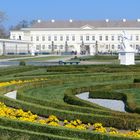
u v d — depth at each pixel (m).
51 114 20.11
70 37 176.25
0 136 15.34
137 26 172.50
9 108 21.39
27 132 14.98
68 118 19.25
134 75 40.28
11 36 183.12
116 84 32.59
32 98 23.94
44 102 22.88
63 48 176.50
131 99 24.86
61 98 27.94
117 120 18.09
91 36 174.75
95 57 96.06
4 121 16.67
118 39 173.12
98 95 28.42
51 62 78.06
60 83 35.69
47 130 15.62
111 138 14.57
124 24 174.38
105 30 173.38
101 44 173.62
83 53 159.25
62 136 14.78
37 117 19.89
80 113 19.09
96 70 45.03
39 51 173.00
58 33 177.00
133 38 172.50
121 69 45.53
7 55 124.62
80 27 175.50
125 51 57.16
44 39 178.25
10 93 29.88
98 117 18.45
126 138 14.38
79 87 30.84
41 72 45.34
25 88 31.16
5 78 36.09
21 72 46.78
